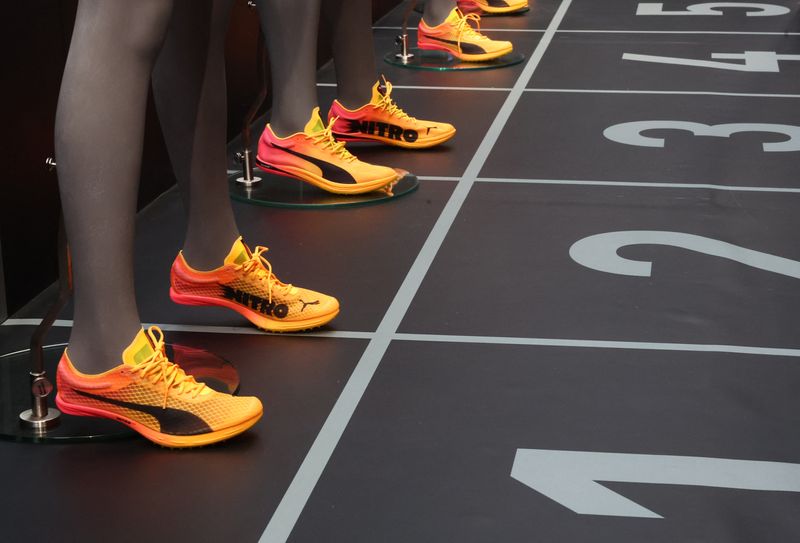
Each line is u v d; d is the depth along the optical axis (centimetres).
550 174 458
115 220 247
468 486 235
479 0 815
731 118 538
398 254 371
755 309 325
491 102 575
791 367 289
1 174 326
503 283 346
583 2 861
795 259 364
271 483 238
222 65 298
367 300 334
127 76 241
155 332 312
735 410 267
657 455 247
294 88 423
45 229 353
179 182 306
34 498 233
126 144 244
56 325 325
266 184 444
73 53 240
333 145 429
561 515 225
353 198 425
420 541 217
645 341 305
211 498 232
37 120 347
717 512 226
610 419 263
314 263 364
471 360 293
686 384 280
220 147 305
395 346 303
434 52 675
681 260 363
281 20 415
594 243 379
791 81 609
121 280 251
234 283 312
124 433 257
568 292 338
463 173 462
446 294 338
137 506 230
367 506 229
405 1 888
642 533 219
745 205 417
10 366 288
